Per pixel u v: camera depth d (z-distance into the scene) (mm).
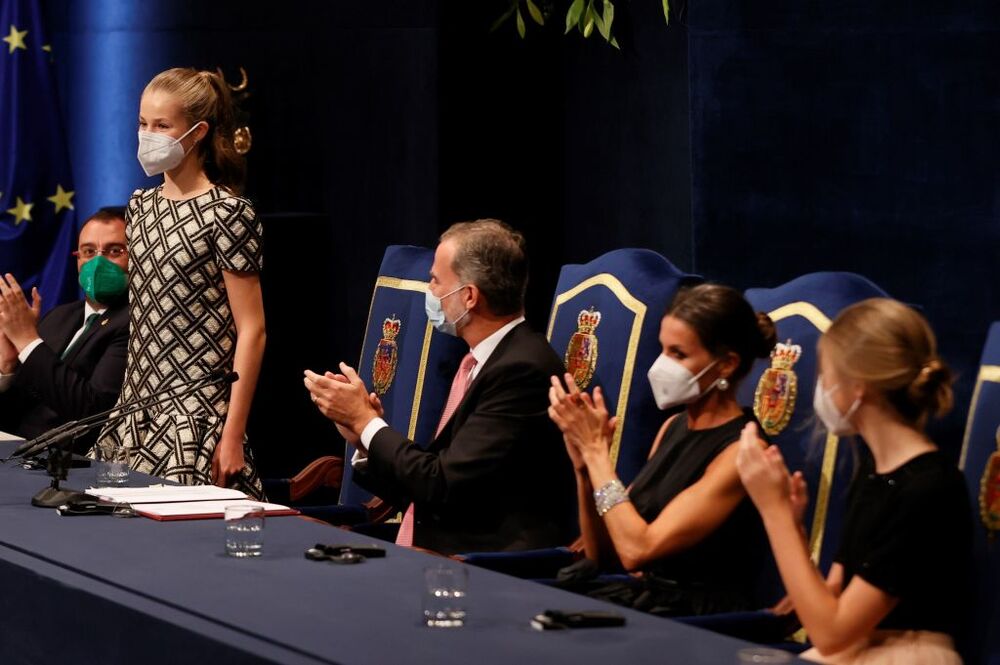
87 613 4754
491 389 6527
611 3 10055
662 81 10234
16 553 5340
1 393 8695
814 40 7969
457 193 10719
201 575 4938
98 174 11742
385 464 6555
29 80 11250
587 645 4074
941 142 7656
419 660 3920
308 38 11000
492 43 10805
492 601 4609
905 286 7781
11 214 11180
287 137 11117
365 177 10852
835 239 7973
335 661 3918
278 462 10773
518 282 6711
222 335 7680
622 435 6594
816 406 4805
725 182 8211
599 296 6945
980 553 5020
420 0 10594
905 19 7707
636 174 10523
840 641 4566
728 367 5598
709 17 8180
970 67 7562
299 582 4836
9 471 7191
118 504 6141
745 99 8141
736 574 5574
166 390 6852
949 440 7379
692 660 3910
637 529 5508
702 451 5621
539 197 11086
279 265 10719
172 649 4352
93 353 8562
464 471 6414
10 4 11250
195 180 7691
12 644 5223
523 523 6504
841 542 4875
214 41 11273
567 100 11047
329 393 6699
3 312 8039
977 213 7578
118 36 11594
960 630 4984
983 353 5246
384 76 10742
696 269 8320
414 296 8156
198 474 7543
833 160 7961
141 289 7676
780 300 6016
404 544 7043
